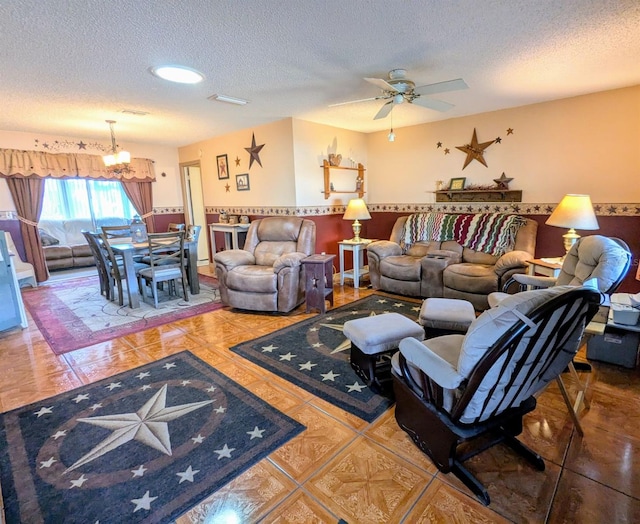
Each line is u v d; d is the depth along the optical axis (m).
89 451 1.81
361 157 5.64
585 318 1.47
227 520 1.40
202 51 2.44
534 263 3.26
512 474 1.60
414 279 4.20
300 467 1.67
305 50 2.46
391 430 1.93
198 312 3.95
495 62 2.74
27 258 5.39
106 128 4.93
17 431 1.98
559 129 3.87
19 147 5.12
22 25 2.01
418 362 1.58
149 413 2.12
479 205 4.62
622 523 1.35
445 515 1.40
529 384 1.50
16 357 2.90
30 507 1.48
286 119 4.58
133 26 2.06
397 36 2.27
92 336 3.31
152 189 6.65
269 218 4.52
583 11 1.98
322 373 2.54
